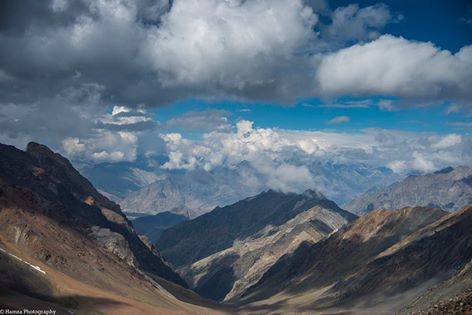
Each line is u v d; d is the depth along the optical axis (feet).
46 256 641.40
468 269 535.60
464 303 229.04
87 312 517.96
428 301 537.65
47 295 504.84
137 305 622.13
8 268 497.87
